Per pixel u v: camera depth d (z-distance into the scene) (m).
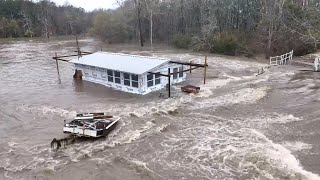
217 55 51.44
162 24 68.19
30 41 75.62
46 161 16.19
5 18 89.00
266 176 14.17
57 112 23.25
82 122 18.86
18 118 22.22
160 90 28.86
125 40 69.75
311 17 48.22
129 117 21.91
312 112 21.08
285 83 29.06
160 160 16.12
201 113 22.56
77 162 16.03
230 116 21.80
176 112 22.91
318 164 14.81
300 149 16.39
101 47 62.56
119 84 29.36
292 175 14.06
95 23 71.31
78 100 26.19
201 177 14.50
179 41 60.16
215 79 32.97
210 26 55.25
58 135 19.27
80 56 37.16
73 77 34.19
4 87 30.72
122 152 17.00
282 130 18.92
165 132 19.50
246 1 59.28
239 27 59.41
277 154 15.98
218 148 17.16
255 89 27.81
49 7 95.88
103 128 18.48
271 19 47.28
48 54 53.19
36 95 27.83
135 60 30.28
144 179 14.46
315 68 34.62
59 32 93.50
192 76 34.66
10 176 14.89
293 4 49.16
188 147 17.42
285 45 46.81
